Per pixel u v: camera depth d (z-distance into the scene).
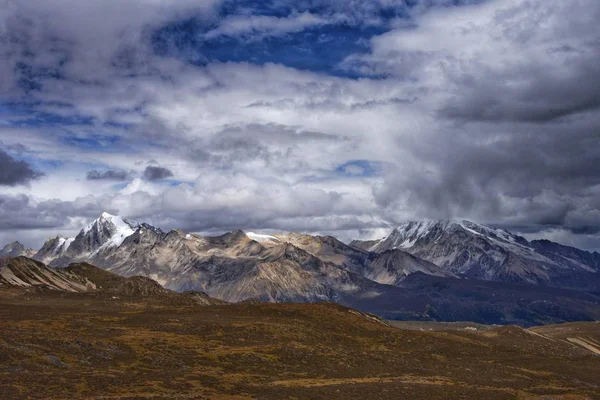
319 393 126.38
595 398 146.75
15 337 143.12
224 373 141.38
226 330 183.38
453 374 170.12
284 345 173.12
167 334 171.62
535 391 150.25
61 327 166.00
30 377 113.94
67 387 109.62
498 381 163.00
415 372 167.62
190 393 114.25
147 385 116.88
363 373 158.75
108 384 115.00
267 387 128.00
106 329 170.75
